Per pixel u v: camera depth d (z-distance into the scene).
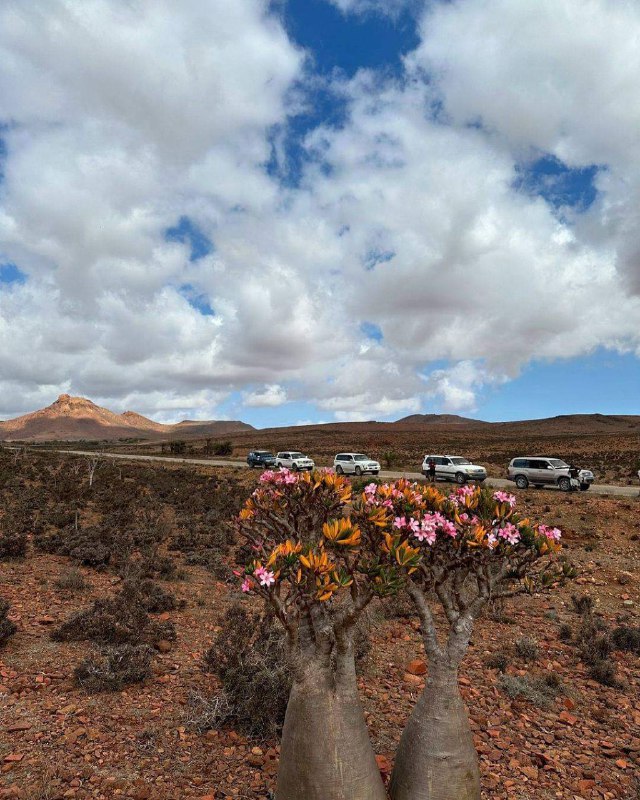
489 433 157.50
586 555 14.23
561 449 77.94
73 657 6.60
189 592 10.15
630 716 5.80
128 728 4.92
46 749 4.46
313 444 112.31
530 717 5.62
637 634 7.98
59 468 38.28
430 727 3.38
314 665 3.23
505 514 3.57
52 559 11.95
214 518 17.91
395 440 122.94
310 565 2.92
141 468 41.06
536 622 9.09
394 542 3.08
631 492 25.69
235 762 4.44
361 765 3.12
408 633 8.21
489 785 4.27
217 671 6.05
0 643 6.84
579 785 4.35
